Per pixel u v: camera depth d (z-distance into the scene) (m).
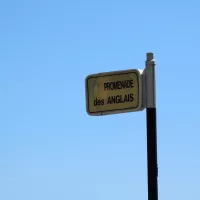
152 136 15.80
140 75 15.96
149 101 15.91
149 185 15.63
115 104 16.22
